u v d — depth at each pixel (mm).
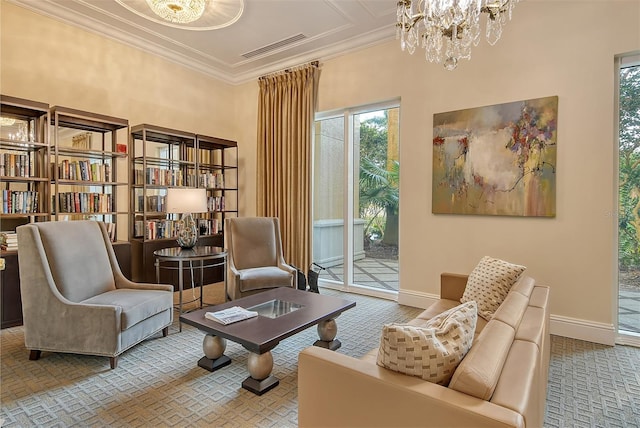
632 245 3080
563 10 3166
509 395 1073
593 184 3055
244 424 1915
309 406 1402
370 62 4363
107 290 3023
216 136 5484
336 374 1313
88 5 3691
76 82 3969
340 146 4859
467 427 1011
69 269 2697
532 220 3342
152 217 4742
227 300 3822
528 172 3328
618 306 3141
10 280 3264
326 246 5039
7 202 3375
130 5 3688
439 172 3832
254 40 4445
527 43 3332
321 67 4770
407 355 1222
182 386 2295
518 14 3373
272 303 2865
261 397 2178
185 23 3973
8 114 3520
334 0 3594
